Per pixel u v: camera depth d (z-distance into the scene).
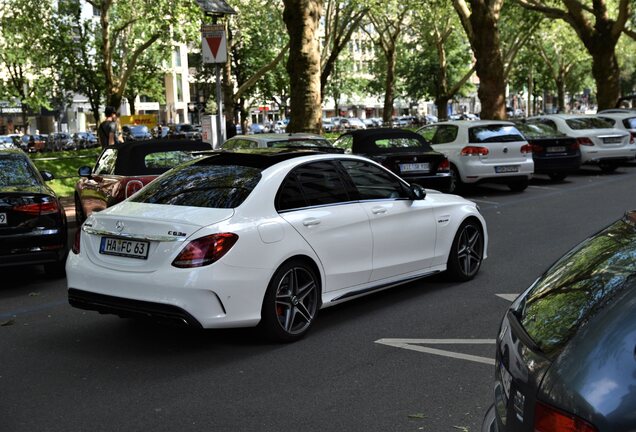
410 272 6.82
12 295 7.57
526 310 2.55
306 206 5.78
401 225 6.62
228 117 30.50
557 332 2.23
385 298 6.95
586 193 15.20
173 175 6.07
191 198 5.56
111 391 4.60
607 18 29.47
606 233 2.81
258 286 5.24
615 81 30.19
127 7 28.33
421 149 13.07
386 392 4.49
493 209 13.31
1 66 47.75
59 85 38.16
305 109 17.27
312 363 5.08
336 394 4.47
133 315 5.18
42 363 5.20
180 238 5.00
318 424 4.02
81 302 5.43
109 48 28.44
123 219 5.30
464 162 15.02
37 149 43.84
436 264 7.14
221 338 5.75
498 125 15.35
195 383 4.71
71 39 33.22
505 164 15.10
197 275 4.93
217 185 5.63
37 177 8.54
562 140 17.05
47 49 32.66
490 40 22.88
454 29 46.66
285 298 5.53
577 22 29.97
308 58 17.12
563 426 1.95
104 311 5.34
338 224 5.95
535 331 2.33
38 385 4.73
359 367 4.97
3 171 8.31
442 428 3.93
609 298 2.20
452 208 7.31
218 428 3.99
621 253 2.51
